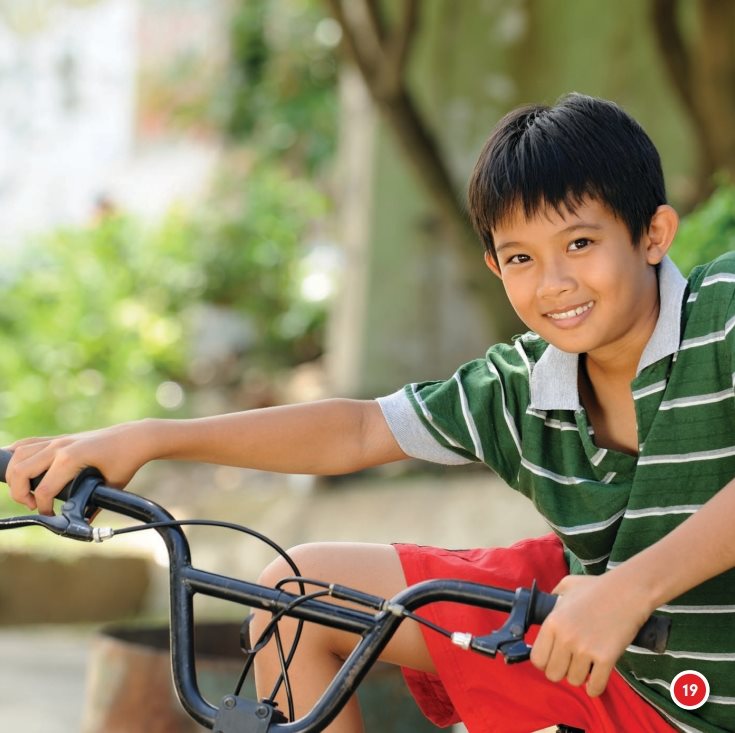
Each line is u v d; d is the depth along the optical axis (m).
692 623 2.40
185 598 2.16
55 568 7.95
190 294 14.19
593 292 2.28
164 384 12.84
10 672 6.44
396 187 9.42
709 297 2.39
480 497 7.67
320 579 2.61
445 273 9.33
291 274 14.52
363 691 3.45
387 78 7.71
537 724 2.61
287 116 14.91
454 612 2.63
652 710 2.53
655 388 2.38
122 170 16.38
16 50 16.75
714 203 4.35
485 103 9.11
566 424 2.50
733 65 7.20
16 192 16.55
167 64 16.17
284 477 9.89
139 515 2.31
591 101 2.38
